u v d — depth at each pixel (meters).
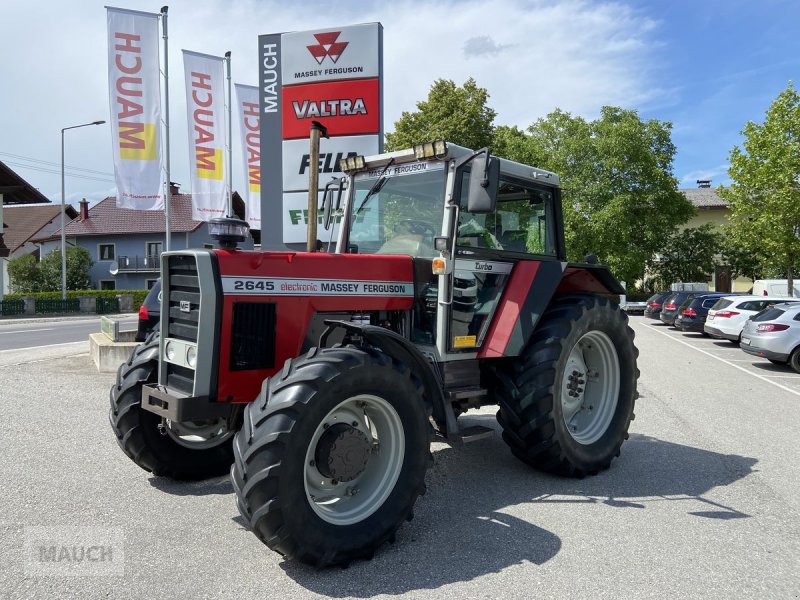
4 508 4.14
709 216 46.81
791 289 22.61
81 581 3.13
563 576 3.24
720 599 3.03
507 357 4.89
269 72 10.84
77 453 5.40
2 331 19.86
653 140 34.94
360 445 3.49
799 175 21.19
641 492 4.61
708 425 6.95
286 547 3.16
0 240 28.33
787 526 3.96
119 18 14.85
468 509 4.23
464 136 25.42
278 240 11.01
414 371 3.97
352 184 5.05
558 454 4.70
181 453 4.68
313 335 4.05
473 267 4.63
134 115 15.12
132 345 9.75
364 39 10.27
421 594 3.05
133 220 45.22
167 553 3.48
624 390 5.34
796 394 9.20
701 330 20.16
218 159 16.89
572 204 34.16
